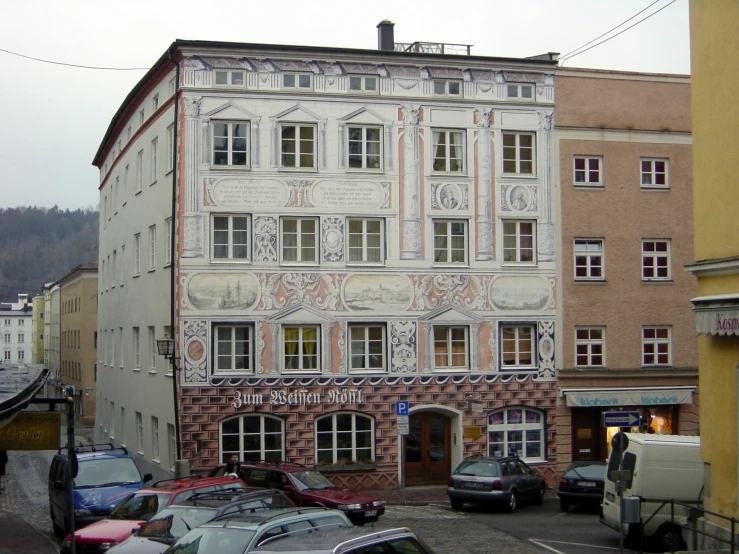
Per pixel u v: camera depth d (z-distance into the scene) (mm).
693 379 33844
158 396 33188
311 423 30781
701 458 19062
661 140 34156
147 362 35219
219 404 30172
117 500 22266
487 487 26250
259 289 30656
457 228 32500
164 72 33000
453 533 22594
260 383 30469
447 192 32250
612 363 33344
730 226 17703
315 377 30844
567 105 33438
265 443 30531
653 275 34062
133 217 38406
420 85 32188
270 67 31188
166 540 14750
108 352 46438
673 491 20344
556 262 33031
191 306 30234
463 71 32531
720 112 18047
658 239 34062
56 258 142250
